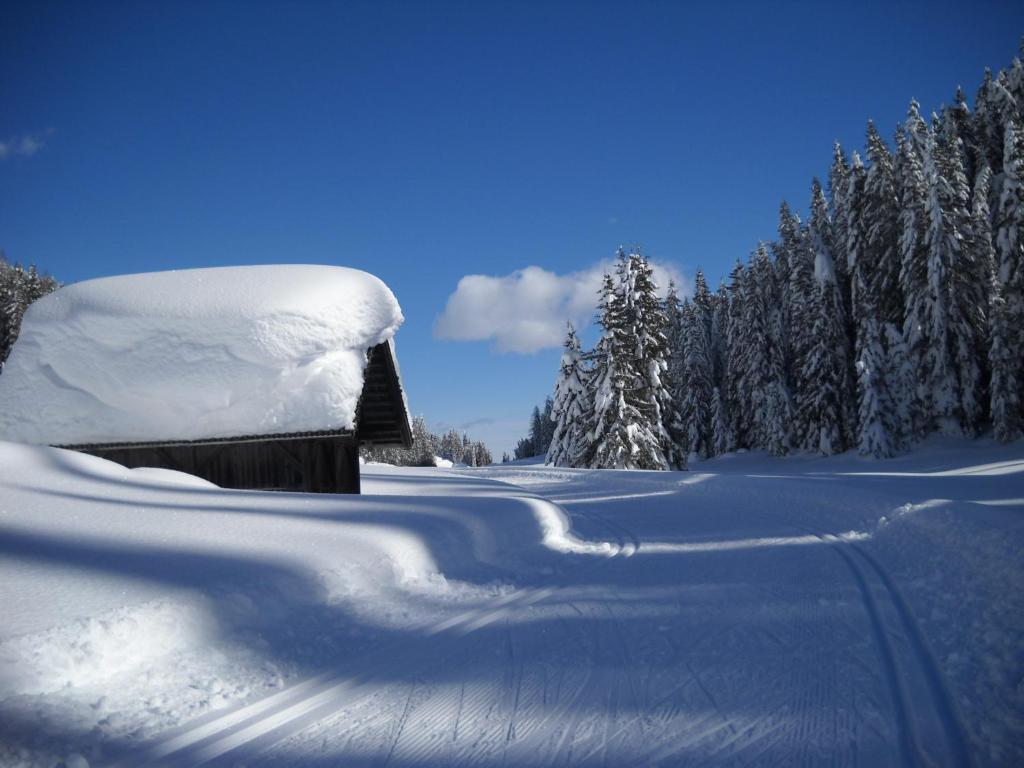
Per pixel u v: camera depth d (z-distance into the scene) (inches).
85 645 158.6
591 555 347.9
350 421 470.6
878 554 305.9
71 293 557.0
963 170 1493.6
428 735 134.1
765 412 1815.9
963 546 273.1
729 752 119.2
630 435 1217.4
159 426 467.5
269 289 531.8
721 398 2097.7
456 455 5017.2
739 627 197.9
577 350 1489.9
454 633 208.8
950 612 194.2
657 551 351.3
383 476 1075.3
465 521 350.0
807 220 1779.0
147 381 487.5
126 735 137.1
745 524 445.4
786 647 176.6
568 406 1480.1
